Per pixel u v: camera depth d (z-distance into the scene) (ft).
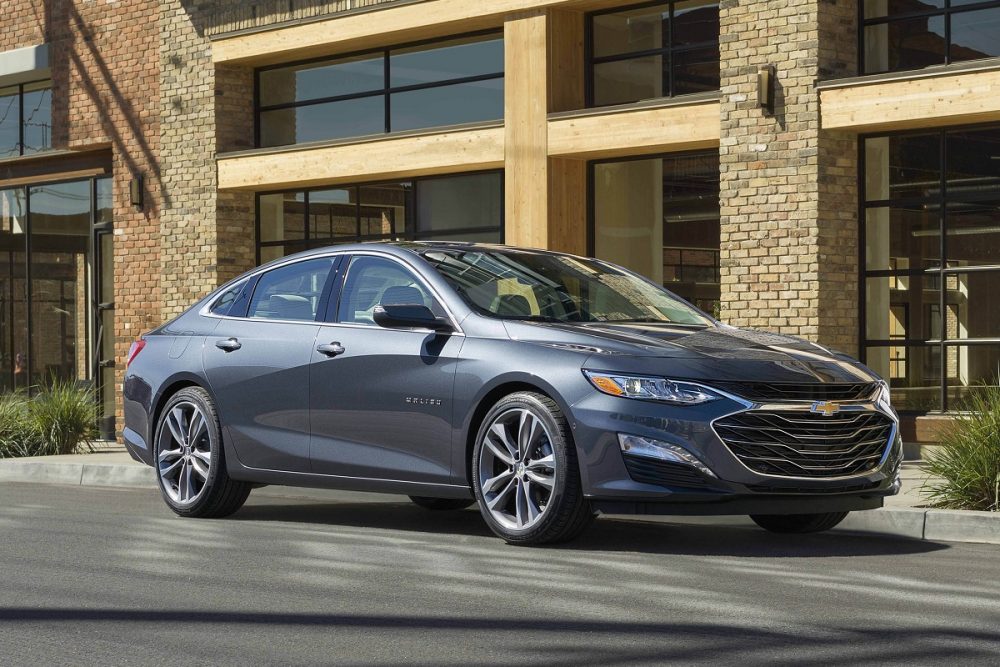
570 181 58.59
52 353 79.00
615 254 58.65
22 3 78.33
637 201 58.03
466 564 27.73
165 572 26.76
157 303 72.33
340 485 33.68
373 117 65.46
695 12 55.88
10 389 80.59
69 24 75.87
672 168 56.95
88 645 19.99
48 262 79.25
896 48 51.83
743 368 29.14
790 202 51.72
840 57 51.83
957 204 50.67
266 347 35.32
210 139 69.15
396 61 64.64
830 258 51.57
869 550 30.73
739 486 28.48
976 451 35.63
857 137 52.65
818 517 33.37
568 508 29.58
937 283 51.16
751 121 52.65
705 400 28.55
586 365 29.37
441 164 61.21
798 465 29.01
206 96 69.21
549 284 33.45
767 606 23.03
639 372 28.94
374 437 32.83
